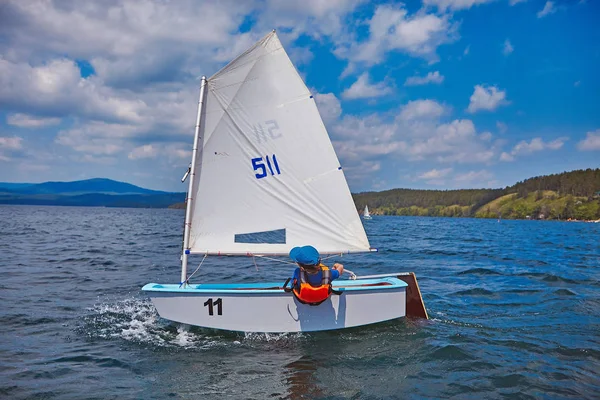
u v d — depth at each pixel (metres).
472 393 5.25
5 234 30.20
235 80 7.64
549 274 14.25
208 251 7.68
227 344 6.89
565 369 5.99
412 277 8.27
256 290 7.15
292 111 7.81
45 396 5.07
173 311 7.39
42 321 8.16
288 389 5.32
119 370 5.88
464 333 7.52
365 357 6.38
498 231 51.62
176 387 5.35
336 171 7.95
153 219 75.88
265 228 7.85
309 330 7.31
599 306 9.70
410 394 5.21
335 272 6.95
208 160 7.64
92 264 15.84
